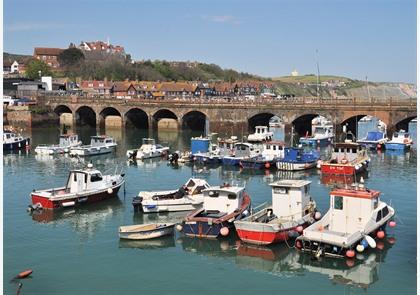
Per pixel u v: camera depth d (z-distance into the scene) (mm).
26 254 30156
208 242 32156
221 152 66375
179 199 39344
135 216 38594
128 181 53156
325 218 30703
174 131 111500
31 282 26109
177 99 111438
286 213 33469
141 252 30641
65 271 27609
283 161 60062
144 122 120875
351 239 27984
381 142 77625
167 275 27188
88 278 26734
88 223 36750
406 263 28172
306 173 57875
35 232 34562
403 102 87625
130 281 26391
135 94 167750
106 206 41719
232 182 50281
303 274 27281
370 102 89688
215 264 28719
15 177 55000
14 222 36906
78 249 31125
